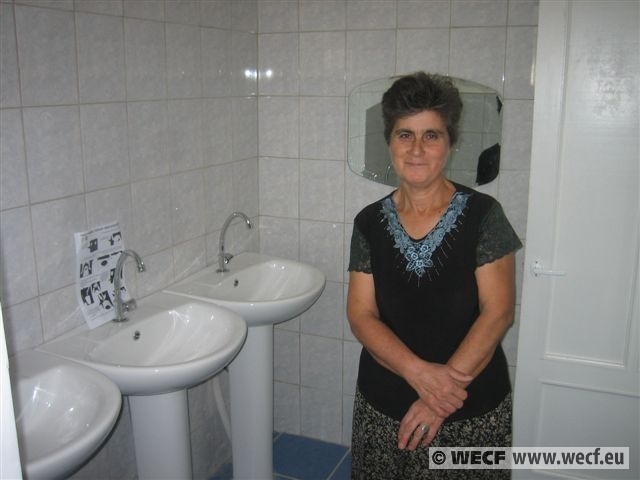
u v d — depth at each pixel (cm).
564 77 200
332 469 273
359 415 168
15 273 163
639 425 221
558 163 206
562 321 219
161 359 194
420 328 156
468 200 153
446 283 152
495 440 159
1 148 156
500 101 231
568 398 225
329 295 275
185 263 230
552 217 210
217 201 246
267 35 261
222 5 237
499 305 151
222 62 241
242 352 229
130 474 216
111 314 191
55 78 169
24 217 164
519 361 225
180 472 187
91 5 178
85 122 180
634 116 197
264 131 269
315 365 286
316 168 264
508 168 236
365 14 243
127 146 197
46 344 173
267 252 281
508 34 226
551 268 215
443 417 150
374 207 164
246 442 239
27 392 151
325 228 268
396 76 243
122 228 198
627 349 214
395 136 152
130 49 194
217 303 209
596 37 195
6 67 155
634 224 205
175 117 217
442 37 234
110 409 136
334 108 256
